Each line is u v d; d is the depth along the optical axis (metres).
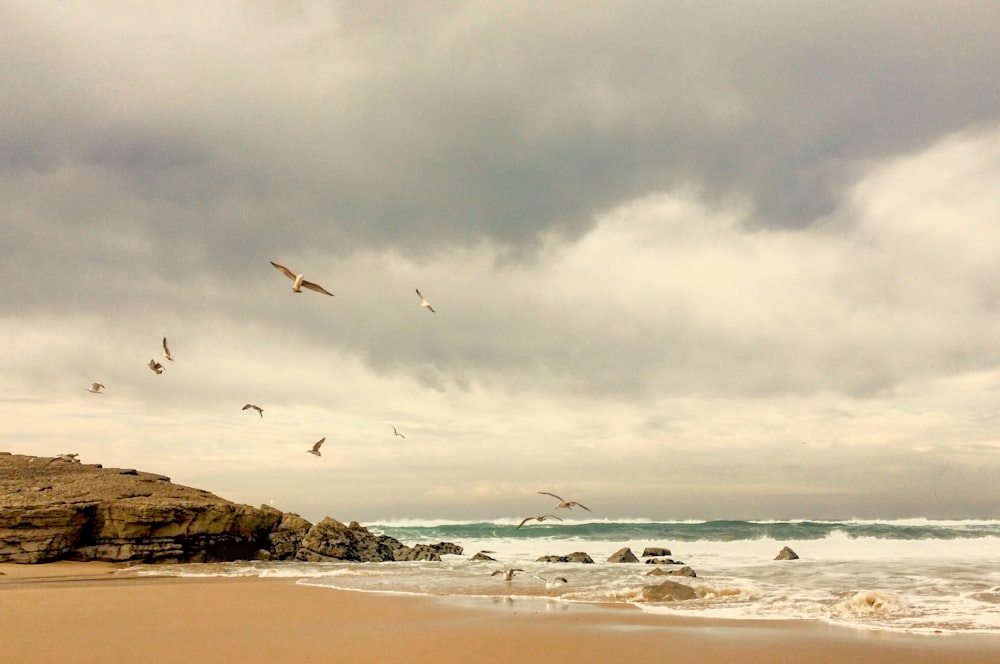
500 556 42.75
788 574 26.53
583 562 36.00
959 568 28.02
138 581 25.80
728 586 21.39
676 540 54.00
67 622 15.58
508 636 13.64
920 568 28.22
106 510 33.00
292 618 16.25
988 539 48.38
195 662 11.27
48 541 31.38
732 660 11.57
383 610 17.66
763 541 49.78
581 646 12.64
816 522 65.94
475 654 11.95
